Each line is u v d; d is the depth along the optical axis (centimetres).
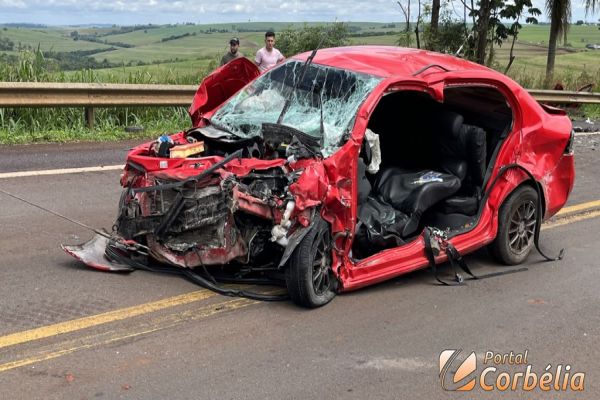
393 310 495
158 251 495
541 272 604
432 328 469
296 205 456
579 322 497
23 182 773
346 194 486
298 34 1825
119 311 453
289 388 376
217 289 493
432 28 1889
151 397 356
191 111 616
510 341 459
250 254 484
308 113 536
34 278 500
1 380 362
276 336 437
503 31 1995
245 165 475
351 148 488
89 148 1004
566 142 644
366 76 545
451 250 552
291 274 466
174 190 476
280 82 587
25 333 414
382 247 534
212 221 466
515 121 610
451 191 569
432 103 621
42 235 598
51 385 360
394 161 630
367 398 373
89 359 390
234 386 373
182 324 443
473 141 583
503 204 604
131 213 502
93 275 511
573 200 875
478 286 559
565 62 3684
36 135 1030
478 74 579
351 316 477
